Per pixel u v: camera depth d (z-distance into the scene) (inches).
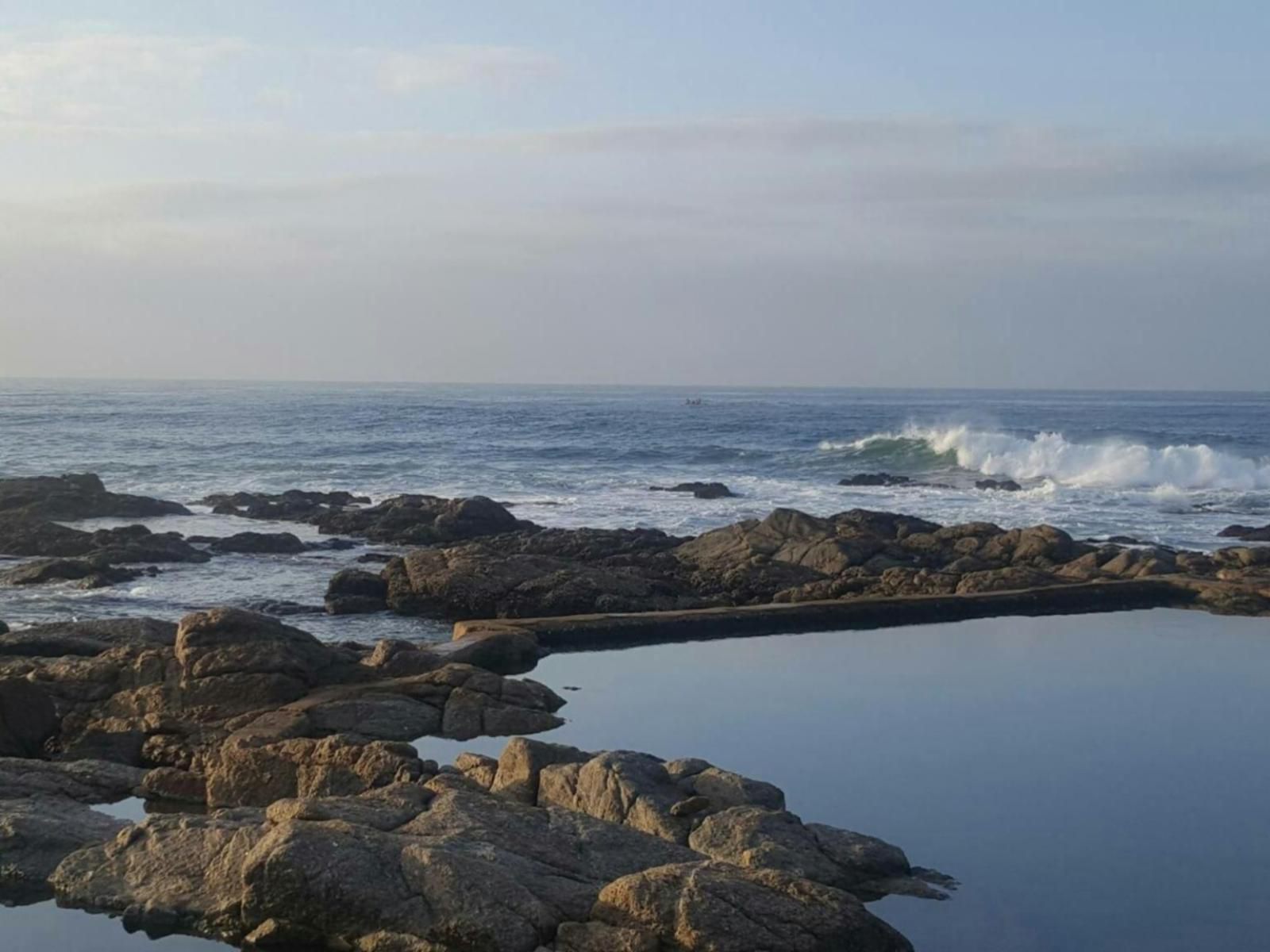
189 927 428.8
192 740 613.9
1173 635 924.6
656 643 901.8
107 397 6190.9
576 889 413.7
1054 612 1025.5
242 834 452.1
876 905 447.5
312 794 535.8
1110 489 2026.3
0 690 613.9
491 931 389.1
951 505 1817.2
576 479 2229.3
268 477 2230.6
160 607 1031.0
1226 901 457.7
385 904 405.1
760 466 2508.6
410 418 4128.9
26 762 565.0
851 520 1363.2
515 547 1259.8
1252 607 1027.9
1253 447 3021.7
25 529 1353.3
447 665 706.8
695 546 1241.4
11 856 474.0
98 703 653.3
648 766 505.7
